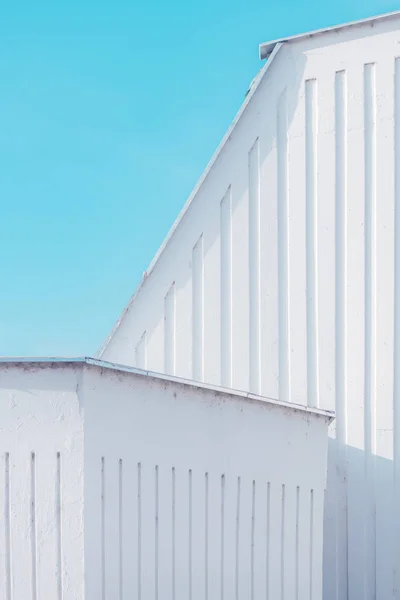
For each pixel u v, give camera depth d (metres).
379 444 4.60
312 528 3.77
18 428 2.91
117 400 2.98
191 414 3.28
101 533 2.90
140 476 3.06
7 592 2.89
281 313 4.88
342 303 4.74
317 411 3.82
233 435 3.46
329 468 4.70
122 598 2.97
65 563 2.85
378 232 4.68
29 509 2.88
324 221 4.81
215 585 3.35
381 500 4.57
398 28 4.67
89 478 2.86
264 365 4.90
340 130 4.80
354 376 4.68
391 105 4.68
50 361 2.88
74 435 2.85
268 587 3.56
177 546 3.20
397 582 4.50
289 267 4.88
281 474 3.65
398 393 4.58
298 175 4.89
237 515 3.45
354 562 4.61
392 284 4.62
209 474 3.34
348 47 4.79
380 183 4.69
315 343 4.79
